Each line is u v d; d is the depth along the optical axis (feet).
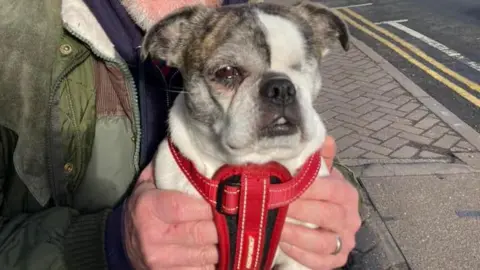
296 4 1.83
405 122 4.83
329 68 6.55
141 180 1.63
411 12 9.62
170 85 1.79
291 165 1.55
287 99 1.48
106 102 1.68
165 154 1.60
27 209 1.65
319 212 1.49
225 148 1.50
